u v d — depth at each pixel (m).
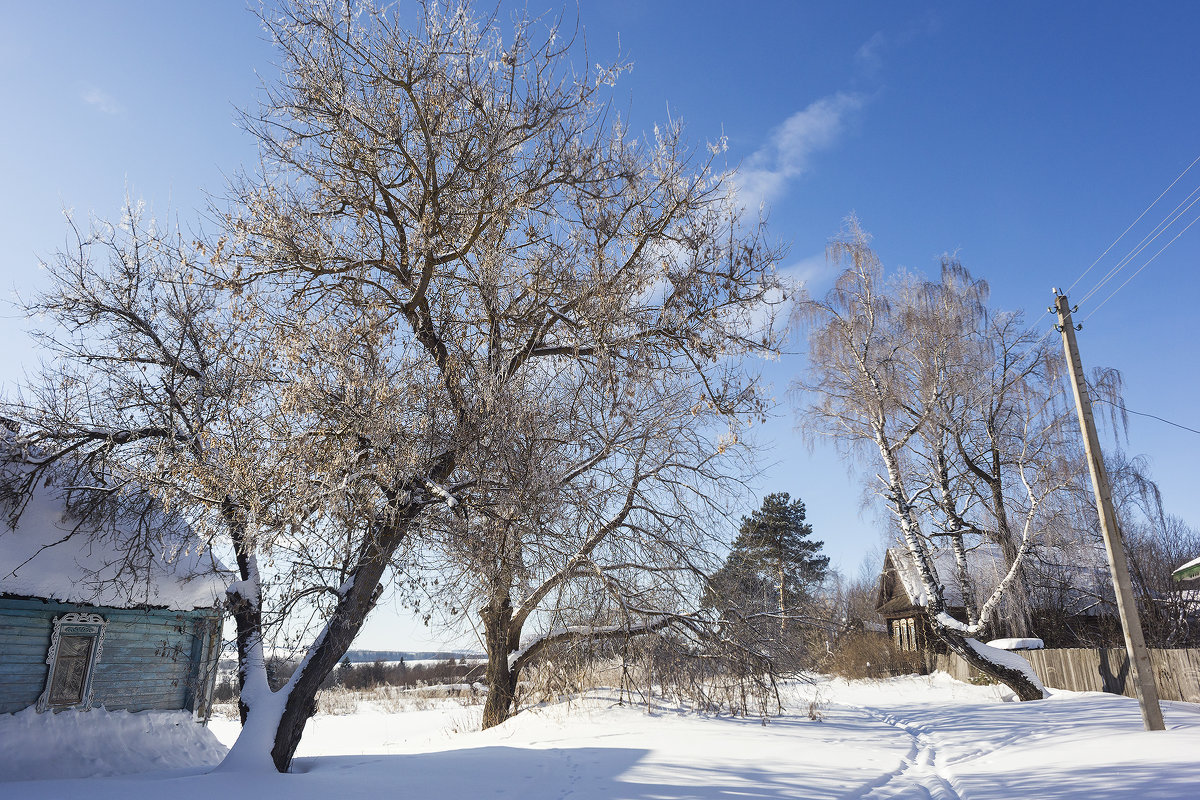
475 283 12.98
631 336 13.27
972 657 21.11
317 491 9.49
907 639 37.56
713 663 15.02
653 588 14.02
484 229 13.38
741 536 14.68
